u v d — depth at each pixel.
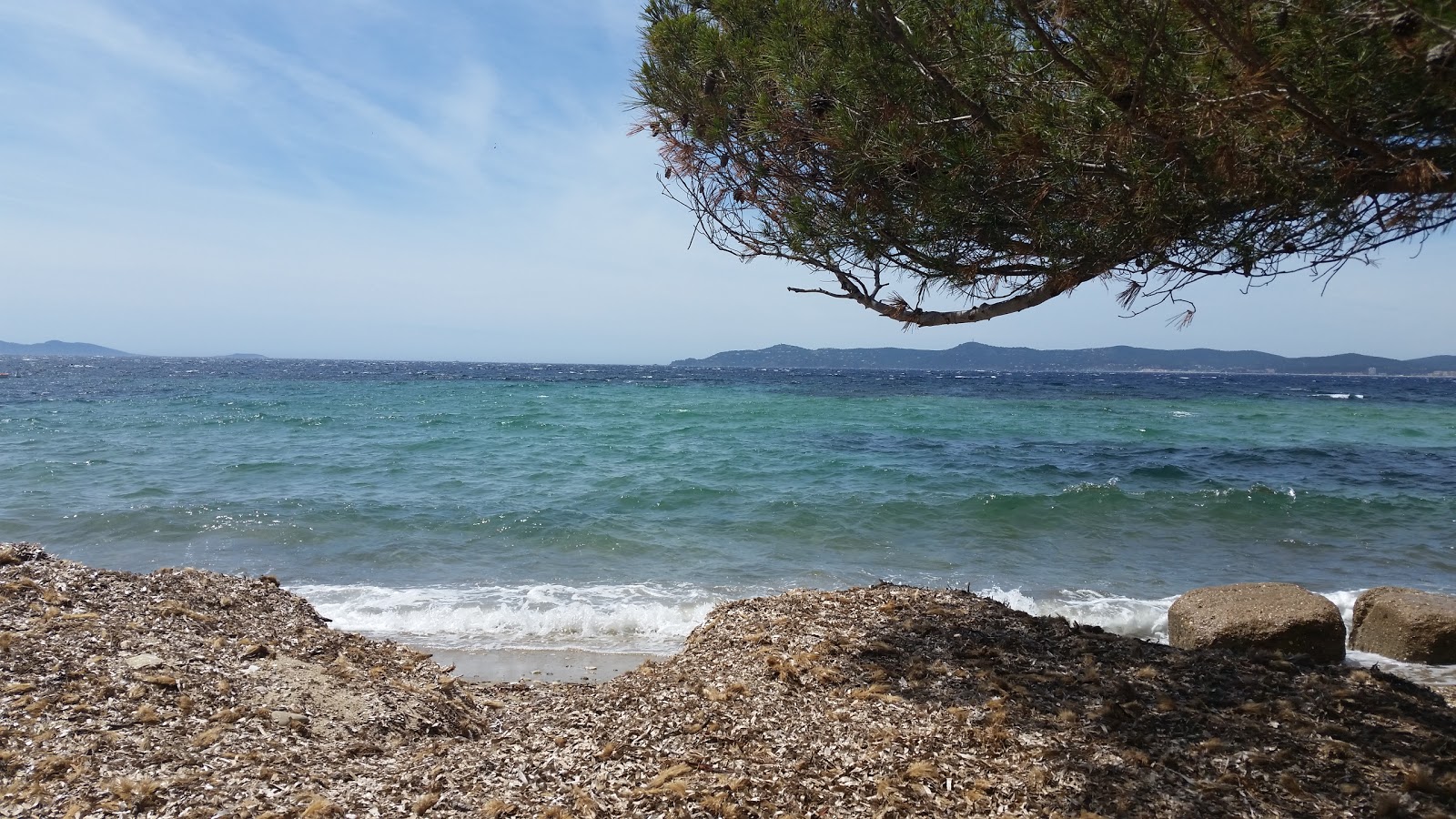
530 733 4.48
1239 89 3.21
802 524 13.09
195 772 3.71
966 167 3.95
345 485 15.72
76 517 12.50
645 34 5.09
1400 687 4.92
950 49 3.91
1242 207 3.66
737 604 6.86
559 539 11.90
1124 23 3.33
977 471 18.33
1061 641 5.72
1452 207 3.22
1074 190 3.99
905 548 11.80
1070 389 62.94
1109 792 3.59
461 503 14.07
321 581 9.67
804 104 4.24
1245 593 7.46
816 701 4.62
